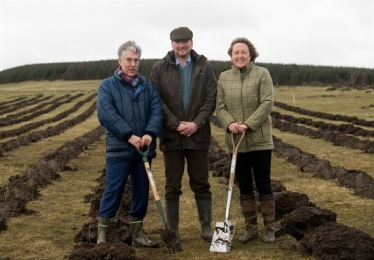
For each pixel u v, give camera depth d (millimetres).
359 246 6094
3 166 15328
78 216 9047
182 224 8289
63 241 7453
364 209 9047
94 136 23938
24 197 10211
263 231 7547
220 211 9180
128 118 6820
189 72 7070
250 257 6492
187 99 7039
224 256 6539
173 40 6875
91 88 100875
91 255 6020
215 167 13703
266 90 6809
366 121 28750
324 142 20688
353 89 66375
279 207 8469
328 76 114500
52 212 9328
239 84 6918
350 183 11125
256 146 6828
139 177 6953
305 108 41781
